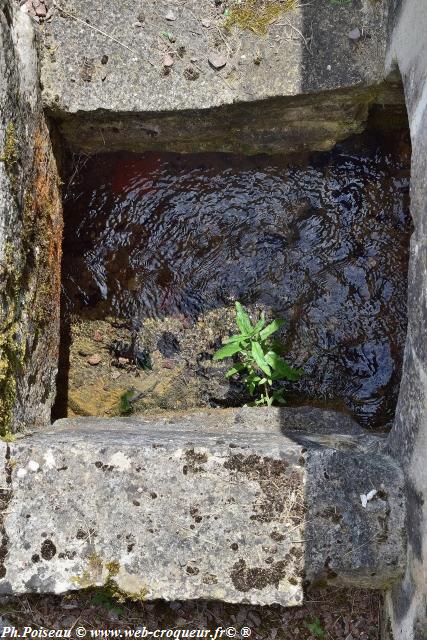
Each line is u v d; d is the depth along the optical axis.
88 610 2.55
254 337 2.79
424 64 1.96
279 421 2.63
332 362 3.04
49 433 2.30
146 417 2.82
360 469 2.07
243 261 3.10
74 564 2.03
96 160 3.06
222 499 2.04
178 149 3.00
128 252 3.15
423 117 1.95
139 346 3.11
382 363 3.01
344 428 2.60
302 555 2.03
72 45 2.52
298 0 2.46
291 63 2.48
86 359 3.10
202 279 3.12
